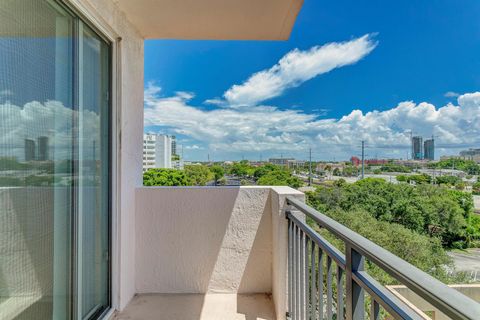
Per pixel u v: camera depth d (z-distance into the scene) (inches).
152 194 93.0
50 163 51.3
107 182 75.4
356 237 33.9
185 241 93.2
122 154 80.0
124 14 81.0
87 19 63.4
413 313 24.2
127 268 85.6
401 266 24.5
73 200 59.0
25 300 45.6
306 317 56.2
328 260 45.1
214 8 79.0
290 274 70.4
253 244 93.3
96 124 69.1
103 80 73.0
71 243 58.5
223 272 93.3
